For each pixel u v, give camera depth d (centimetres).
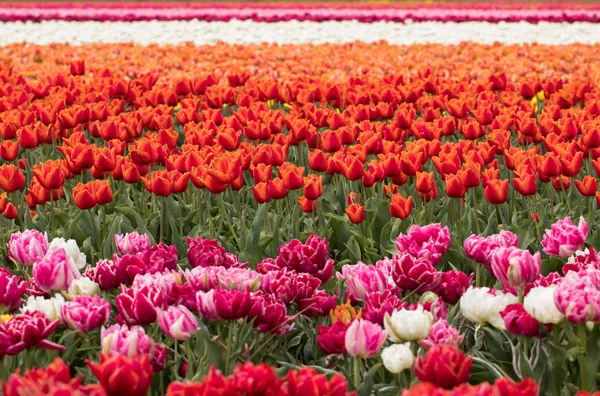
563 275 434
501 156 749
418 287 376
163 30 2103
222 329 383
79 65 1022
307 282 386
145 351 314
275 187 527
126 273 400
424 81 938
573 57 1444
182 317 325
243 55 1500
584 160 696
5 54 1570
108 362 261
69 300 379
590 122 695
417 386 244
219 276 370
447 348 280
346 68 1381
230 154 552
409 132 792
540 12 2250
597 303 318
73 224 561
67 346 388
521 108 771
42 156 765
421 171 591
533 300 330
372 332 318
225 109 1003
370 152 629
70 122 729
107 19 2239
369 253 537
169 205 613
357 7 2517
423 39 1989
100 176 613
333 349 341
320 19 2200
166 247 441
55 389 235
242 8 2455
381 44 1681
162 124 726
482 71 1256
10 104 823
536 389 252
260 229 524
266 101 869
